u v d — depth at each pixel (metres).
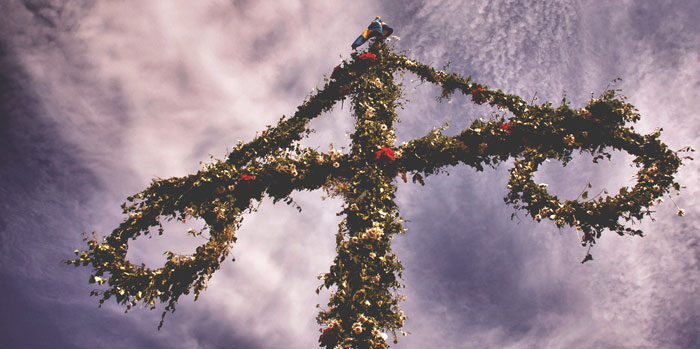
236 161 4.53
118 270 2.99
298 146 4.17
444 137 3.87
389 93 4.80
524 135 3.88
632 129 4.21
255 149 4.64
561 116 4.07
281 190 3.78
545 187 3.68
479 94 5.79
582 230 3.46
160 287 3.02
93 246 3.04
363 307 2.35
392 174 3.73
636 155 4.18
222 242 3.38
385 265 2.65
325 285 2.50
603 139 4.09
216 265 3.31
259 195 3.79
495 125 3.89
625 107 4.20
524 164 3.80
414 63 6.01
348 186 3.49
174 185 3.62
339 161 3.71
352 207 2.98
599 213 3.49
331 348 2.18
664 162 3.96
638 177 3.95
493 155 3.93
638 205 3.50
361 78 5.09
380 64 5.52
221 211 3.49
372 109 4.32
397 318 2.46
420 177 3.78
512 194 3.75
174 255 3.18
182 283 3.14
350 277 2.50
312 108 5.36
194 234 3.40
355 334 2.18
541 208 3.64
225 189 3.68
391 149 3.68
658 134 4.11
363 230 2.85
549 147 3.97
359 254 2.62
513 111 5.60
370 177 3.28
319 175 3.71
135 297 2.90
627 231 3.44
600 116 4.12
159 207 3.45
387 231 2.93
